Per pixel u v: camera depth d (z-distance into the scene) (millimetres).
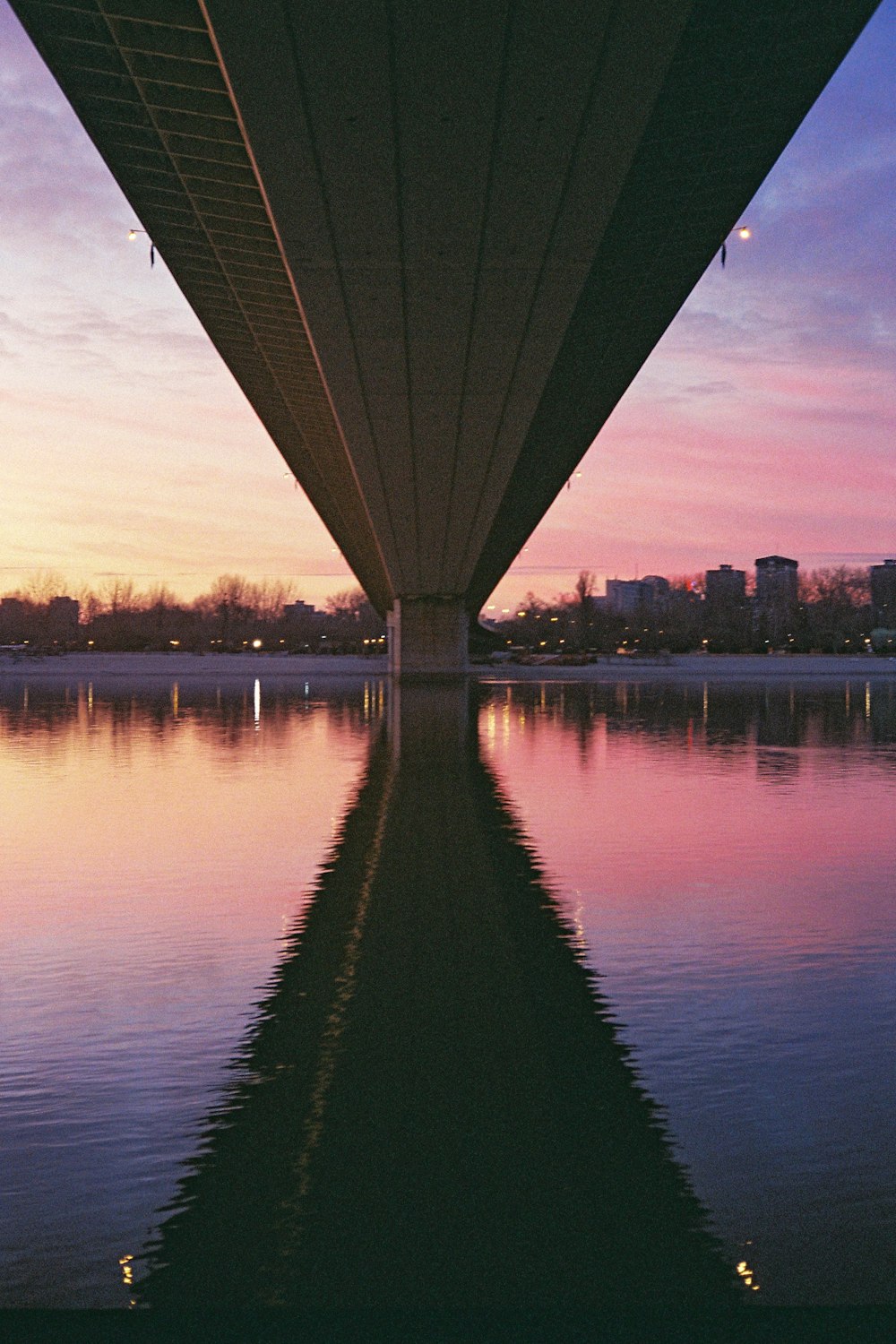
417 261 20750
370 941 8719
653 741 26938
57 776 19719
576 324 28812
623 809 15555
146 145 19875
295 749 25109
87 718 36969
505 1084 5832
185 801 16469
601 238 19734
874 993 7344
